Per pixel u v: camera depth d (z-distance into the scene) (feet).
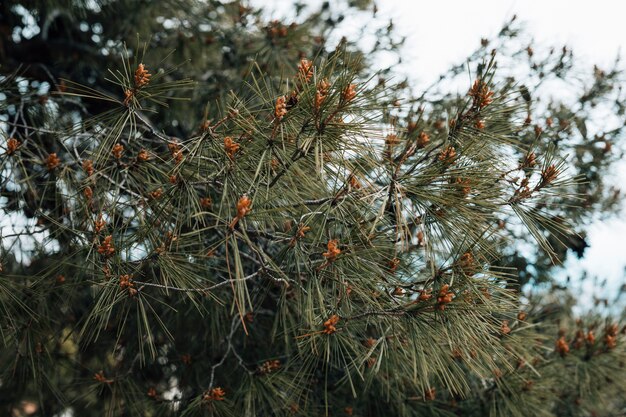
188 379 4.05
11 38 5.49
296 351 3.83
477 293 2.97
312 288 3.07
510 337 3.41
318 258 3.16
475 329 3.06
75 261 3.56
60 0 4.94
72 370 4.41
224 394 3.70
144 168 3.19
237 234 2.87
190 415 3.62
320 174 2.95
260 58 4.72
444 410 3.88
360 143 2.99
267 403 3.71
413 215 3.03
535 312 4.54
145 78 3.06
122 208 3.34
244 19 4.99
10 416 4.46
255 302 3.84
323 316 3.00
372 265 3.08
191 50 5.26
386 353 3.12
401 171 3.11
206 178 3.15
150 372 4.36
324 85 2.90
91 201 3.32
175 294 3.95
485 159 3.19
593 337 3.93
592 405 4.44
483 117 3.22
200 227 3.58
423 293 3.00
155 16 5.36
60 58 5.51
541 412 3.91
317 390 3.90
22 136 3.74
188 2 5.22
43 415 4.47
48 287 3.61
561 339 3.98
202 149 3.10
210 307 3.80
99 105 5.38
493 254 3.20
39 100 4.03
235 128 3.07
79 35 5.88
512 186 3.17
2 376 4.01
